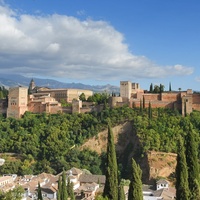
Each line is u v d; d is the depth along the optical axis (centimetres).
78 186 16712
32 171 19700
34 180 17000
